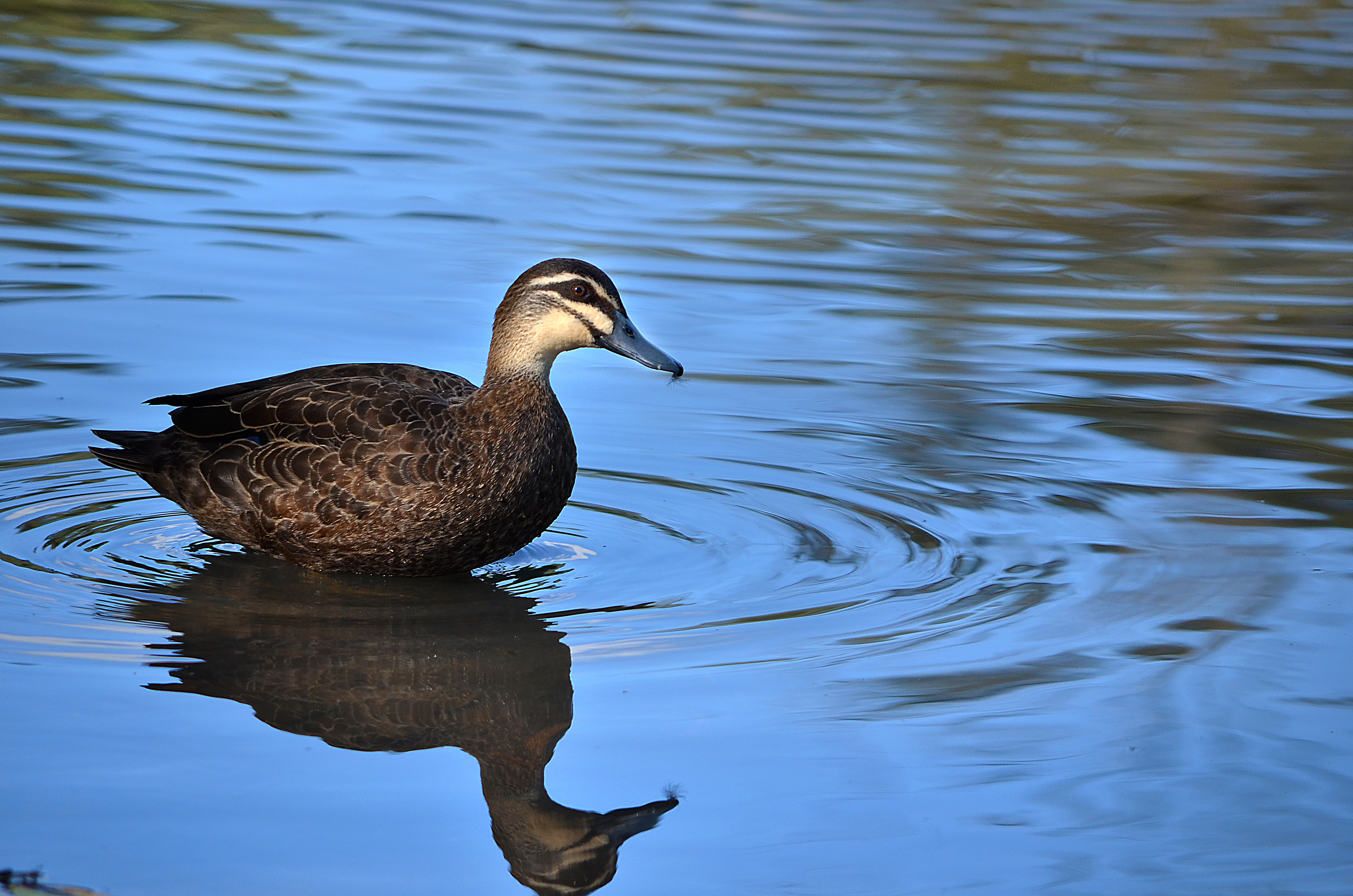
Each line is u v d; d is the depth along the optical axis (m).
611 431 13.72
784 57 26.62
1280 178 21.55
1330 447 13.25
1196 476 12.66
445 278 16.88
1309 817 7.70
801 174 21.09
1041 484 12.52
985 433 13.65
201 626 9.64
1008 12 30.27
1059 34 28.53
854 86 25.06
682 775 7.98
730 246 18.41
